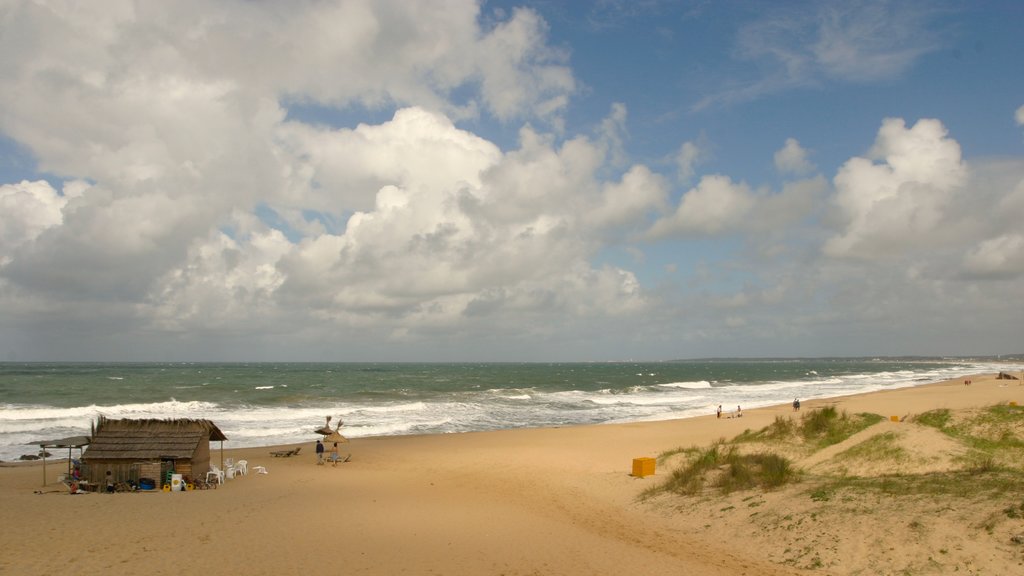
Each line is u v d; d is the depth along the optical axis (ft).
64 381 302.66
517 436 123.13
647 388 306.55
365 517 57.26
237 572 40.19
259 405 194.90
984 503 39.40
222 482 76.79
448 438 122.01
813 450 67.15
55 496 66.90
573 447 106.52
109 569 40.37
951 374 450.30
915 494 43.70
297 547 46.37
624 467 83.46
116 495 68.08
